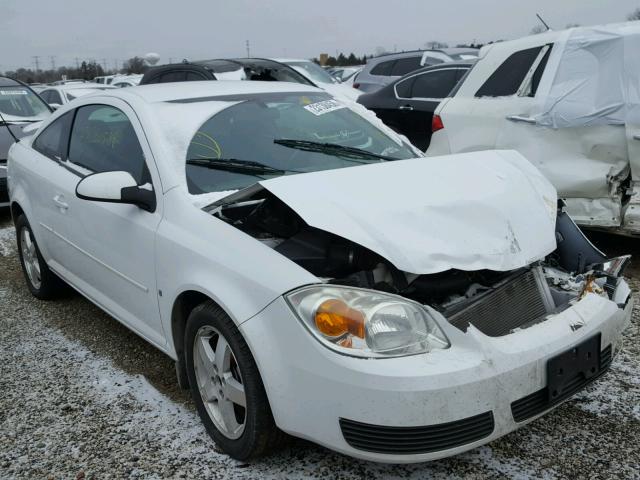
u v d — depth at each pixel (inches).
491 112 216.5
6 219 302.0
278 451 104.6
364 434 84.3
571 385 94.7
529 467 101.3
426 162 116.5
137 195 117.9
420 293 97.5
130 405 124.3
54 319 170.9
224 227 104.5
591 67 190.4
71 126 161.0
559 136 193.6
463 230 97.2
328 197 98.3
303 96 150.6
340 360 84.3
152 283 118.0
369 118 152.9
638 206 180.2
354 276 97.0
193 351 109.1
